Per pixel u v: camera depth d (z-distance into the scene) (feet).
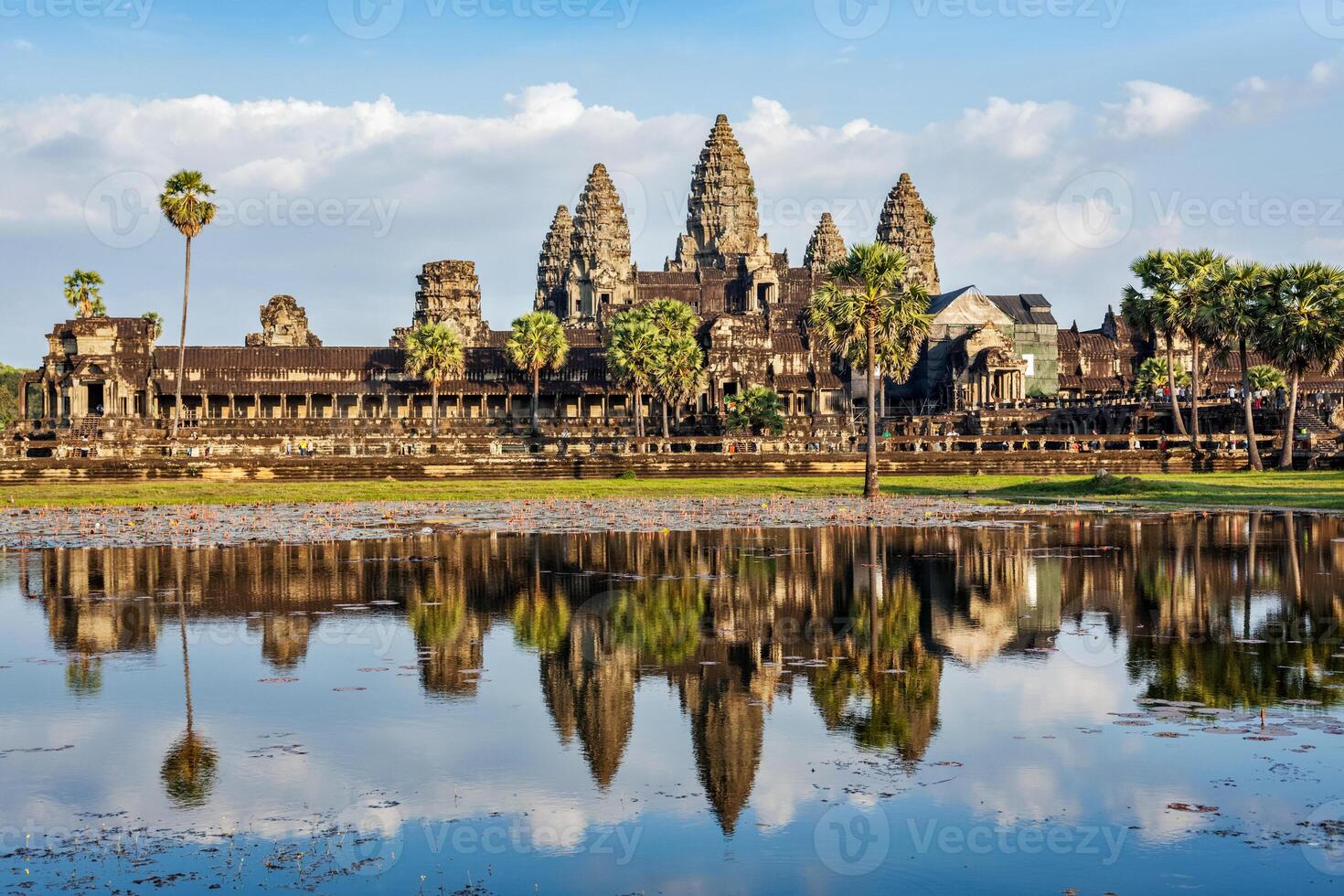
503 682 94.63
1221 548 171.63
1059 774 72.49
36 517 239.30
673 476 353.92
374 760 76.28
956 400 597.52
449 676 96.78
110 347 536.01
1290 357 352.90
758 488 314.55
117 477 327.06
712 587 139.54
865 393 628.28
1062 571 150.41
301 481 330.13
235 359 566.77
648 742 79.51
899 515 235.61
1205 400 471.62
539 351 541.75
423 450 430.20
